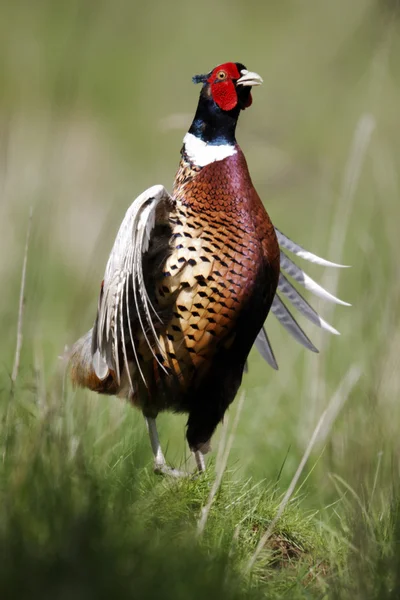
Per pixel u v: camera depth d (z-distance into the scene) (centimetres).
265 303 1015
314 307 1537
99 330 966
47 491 788
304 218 2502
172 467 1035
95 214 2523
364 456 1084
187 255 970
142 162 2986
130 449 1043
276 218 2525
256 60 3897
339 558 919
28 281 1430
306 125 3020
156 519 876
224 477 991
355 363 1438
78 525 732
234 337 996
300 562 920
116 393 1049
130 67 3769
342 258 1928
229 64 1042
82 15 1512
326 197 2191
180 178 1042
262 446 1372
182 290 971
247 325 1000
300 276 1185
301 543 958
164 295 973
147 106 3447
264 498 999
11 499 783
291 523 969
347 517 974
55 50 3494
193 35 4175
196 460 1036
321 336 1436
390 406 1193
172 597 697
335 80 3269
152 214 949
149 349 992
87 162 2869
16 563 695
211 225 983
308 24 4100
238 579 794
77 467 845
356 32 3142
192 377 1005
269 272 1008
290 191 2655
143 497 930
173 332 980
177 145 3162
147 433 1126
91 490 804
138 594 685
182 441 1368
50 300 1839
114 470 960
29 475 811
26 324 1309
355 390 1253
